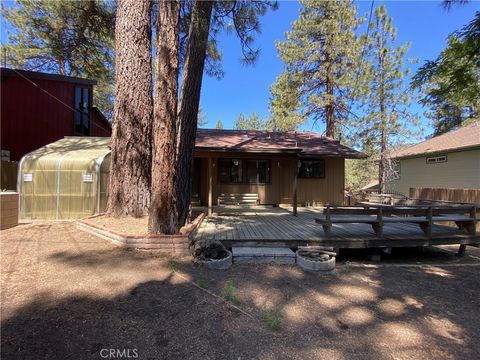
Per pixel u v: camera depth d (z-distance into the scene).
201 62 6.93
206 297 3.67
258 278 4.49
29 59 16.14
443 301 4.05
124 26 7.54
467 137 14.72
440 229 7.15
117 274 4.15
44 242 5.63
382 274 5.11
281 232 6.54
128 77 7.47
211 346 2.75
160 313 3.24
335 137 18.41
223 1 7.60
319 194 12.88
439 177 15.79
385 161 18.05
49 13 13.22
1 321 2.88
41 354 2.48
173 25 5.25
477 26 3.29
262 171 12.59
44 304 3.24
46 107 13.87
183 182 6.60
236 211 10.66
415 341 3.02
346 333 3.11
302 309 3.59
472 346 2.96
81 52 15.26
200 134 12.77
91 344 2.66
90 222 6.75
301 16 16.36
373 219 6.11
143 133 7.58
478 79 3.70
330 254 5.43
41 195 9.05
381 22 16.00
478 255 6.79
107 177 9.69
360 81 15.73
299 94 17.38
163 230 5.31
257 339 2.90
